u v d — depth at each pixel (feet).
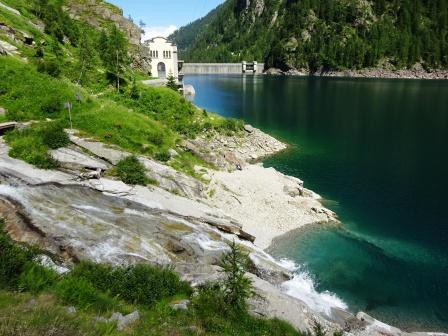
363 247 142.82
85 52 257.96
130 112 189.98
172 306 70.23
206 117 273.13
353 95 554.46
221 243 118.21
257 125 345.72
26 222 91.20
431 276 125.90
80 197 112.16
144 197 127.03
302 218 162.30
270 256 130.31
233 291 77.00
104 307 62.13
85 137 149.28
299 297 108.37
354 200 184.75
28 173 114.01
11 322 44.37
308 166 235.20
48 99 165.48
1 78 166.09
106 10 428.97
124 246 95.20
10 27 246.88
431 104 459.73
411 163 238.48
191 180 157.69
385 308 110.32
